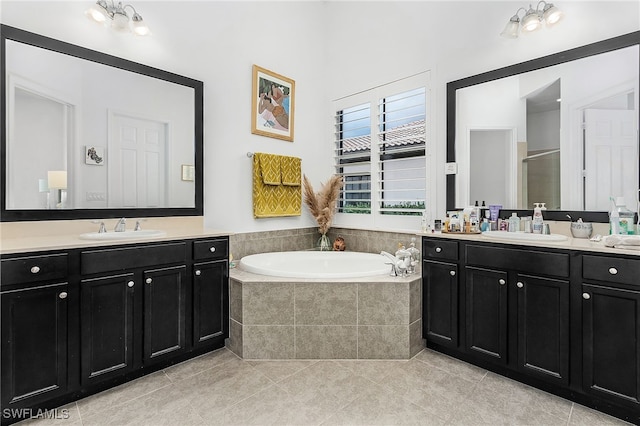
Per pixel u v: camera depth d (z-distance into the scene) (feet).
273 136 10.58
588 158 6.85
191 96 8.68
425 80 9.44
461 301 7.24
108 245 6.00
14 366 5.05
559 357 5.87
